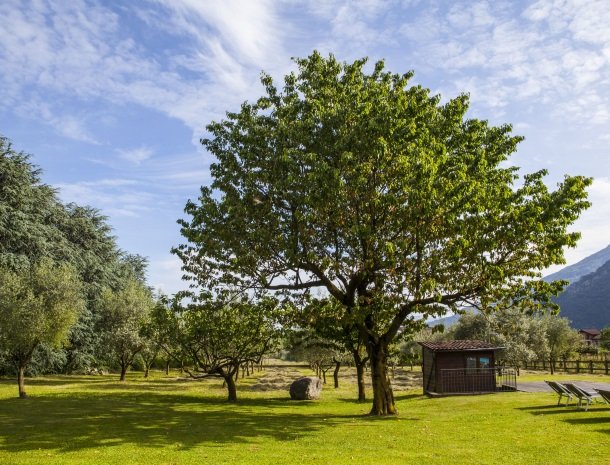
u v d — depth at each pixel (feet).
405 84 69.21
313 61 72.43
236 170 69.77
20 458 42.19
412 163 58.03
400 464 40.24
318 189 58.39
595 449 44.65
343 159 57.26
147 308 187.21
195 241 69.21
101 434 55.52
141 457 42.70
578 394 69.46
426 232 61.52
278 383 164.96
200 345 108.27
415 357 90.63
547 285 63.52
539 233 61.21
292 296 74.18
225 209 66.54
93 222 220.23
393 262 57.11
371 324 73.31
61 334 113.39
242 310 76.69
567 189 59.26
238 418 70.64
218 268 75.20
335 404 98.32
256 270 70.28
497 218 60.03
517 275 65.57
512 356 158.81
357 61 71.46
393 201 56.59
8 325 101.14
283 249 63.87
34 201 168.35
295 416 73.72
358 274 66.33
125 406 88.33
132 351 170.60
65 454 43.96
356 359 106.11
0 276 120.57
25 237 156.97
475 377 104.12
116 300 186.19
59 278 117.50
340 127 62.54
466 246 56.75
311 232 65.05
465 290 65.10
